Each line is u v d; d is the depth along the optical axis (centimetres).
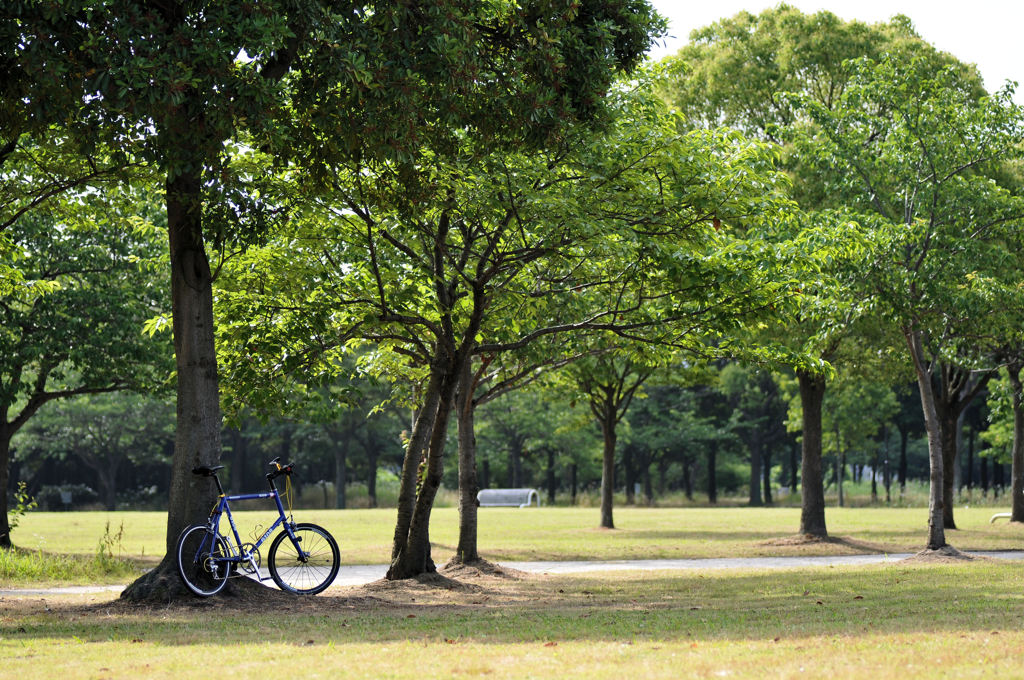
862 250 1712
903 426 7219
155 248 2247
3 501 2295
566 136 1259
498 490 5931
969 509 4988
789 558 2142
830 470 9112
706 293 1372
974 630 827
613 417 3294
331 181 1236
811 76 2578
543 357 1916
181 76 934
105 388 2344
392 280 1483
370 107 1071
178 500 1135
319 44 1043
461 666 652
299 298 1491
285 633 875
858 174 1934
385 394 6650
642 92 1499
